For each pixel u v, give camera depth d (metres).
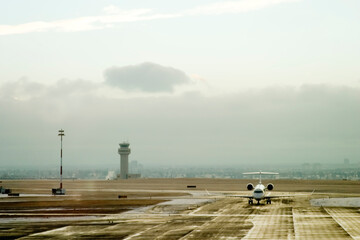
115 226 85.88
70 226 86.62
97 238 72.38
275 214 104.06
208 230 79.31
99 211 114.62
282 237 70.88
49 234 76.94
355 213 105.50
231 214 104.94
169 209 118.38
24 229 83.12
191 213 107.94
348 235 72.00
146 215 104.81
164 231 78.81
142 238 71.69
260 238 70.31
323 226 82.81
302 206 124.69
